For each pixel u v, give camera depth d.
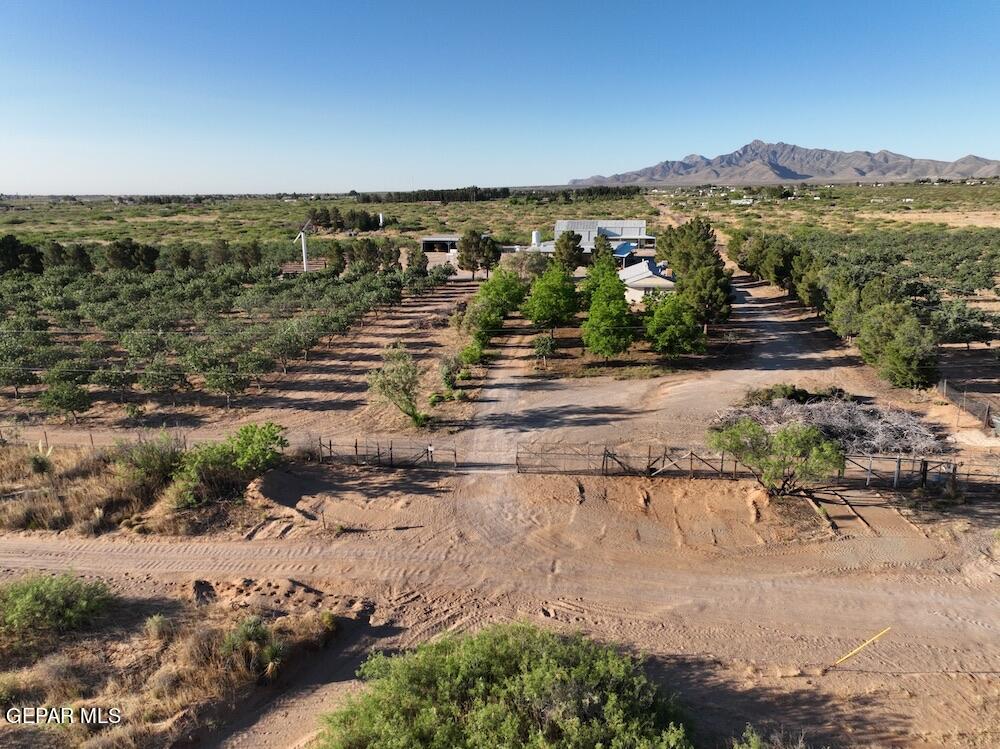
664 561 24.06
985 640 19.73
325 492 29.09
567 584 22.92
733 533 25.47
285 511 27.41
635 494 28.42
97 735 15.38
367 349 54.34
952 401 37.31
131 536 25.80
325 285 74.56
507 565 24.03
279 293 71.06
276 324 56.56
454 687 14.88
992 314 52.75
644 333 49.28
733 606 21.59
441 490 29.19
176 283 76.31
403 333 59.62
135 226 151.88
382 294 68.06
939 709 17.08
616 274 62.94
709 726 16.34
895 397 38.88
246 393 43.25
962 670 18.53
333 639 19.97
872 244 100.06
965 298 66.12
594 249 90.38
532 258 81.44
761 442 26.42
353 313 61.81
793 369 45.22
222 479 29.06
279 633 19.42
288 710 17.06
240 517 26.98
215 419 38.69
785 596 21.98
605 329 45.31
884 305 43.66
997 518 25.72
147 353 47.00
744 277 87.62
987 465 29.39
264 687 17.78
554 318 51.19
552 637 16.78
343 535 25.91
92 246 115.31
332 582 23.09
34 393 43.19
